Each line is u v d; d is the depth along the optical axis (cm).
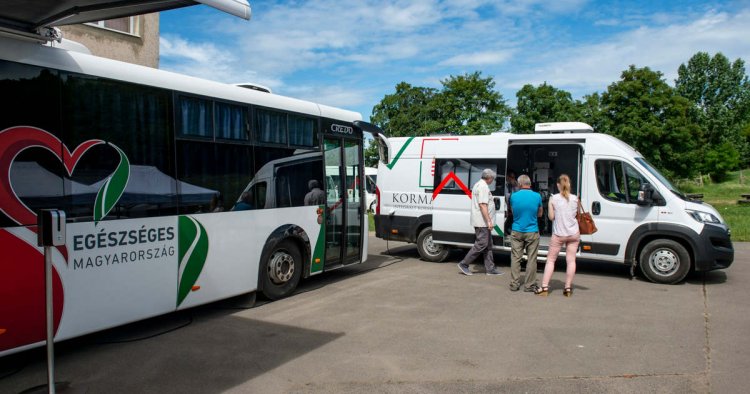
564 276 939
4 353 445
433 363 499
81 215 498
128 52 1468
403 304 727
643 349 538
